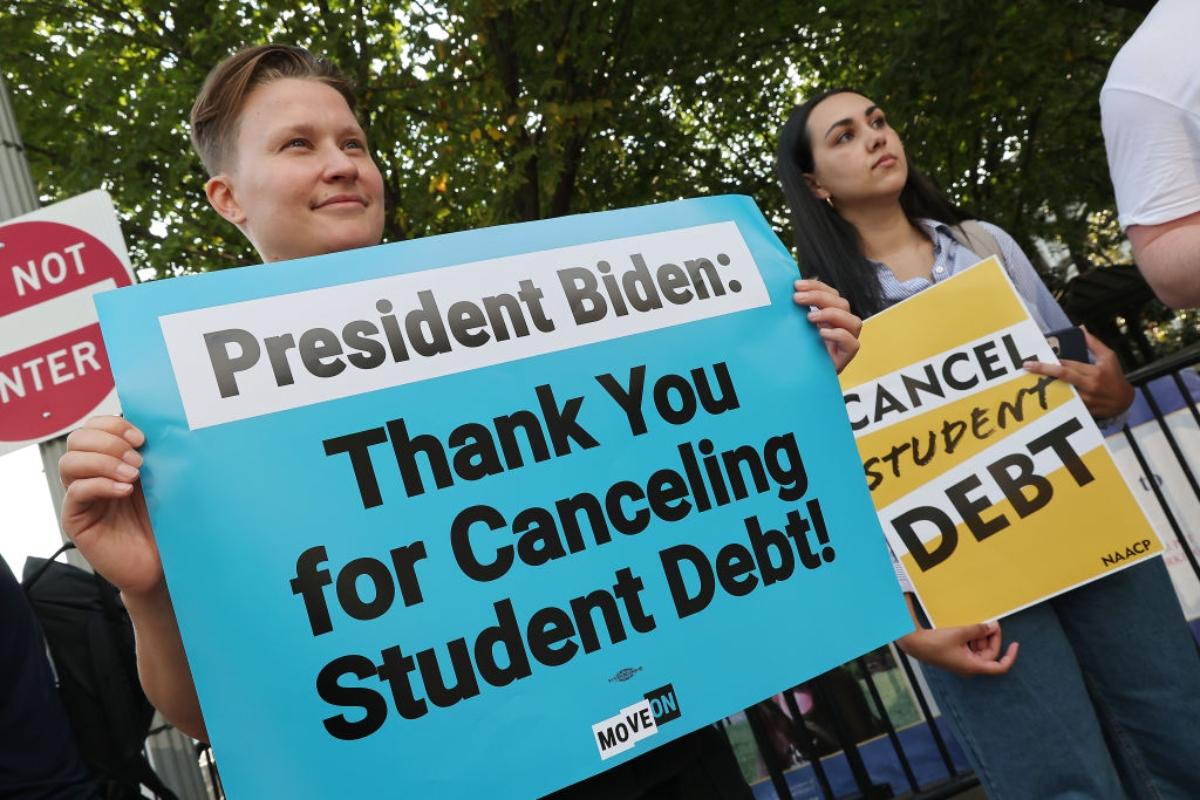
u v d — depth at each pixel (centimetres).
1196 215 192
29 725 201
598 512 148
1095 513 229
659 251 167
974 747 230
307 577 132
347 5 839
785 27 1044
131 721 224
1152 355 1443
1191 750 226
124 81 880
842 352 178
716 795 153
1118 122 198
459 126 866
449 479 142
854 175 257
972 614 223
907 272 261
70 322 334
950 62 916
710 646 149
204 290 139
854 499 167
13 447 327
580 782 144
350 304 145
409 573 136
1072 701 221
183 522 129
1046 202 1377
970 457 234
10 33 866
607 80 967
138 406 132
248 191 165
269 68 171
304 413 138
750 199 180
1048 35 932
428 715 133
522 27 867
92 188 848
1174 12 193
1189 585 415
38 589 228
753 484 160
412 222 906
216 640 127
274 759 126
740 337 168
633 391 157
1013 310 241
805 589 158
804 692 405
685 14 945
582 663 141
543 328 154
